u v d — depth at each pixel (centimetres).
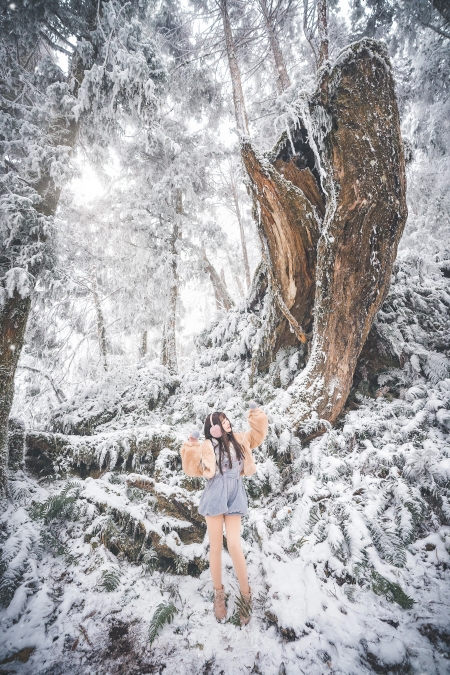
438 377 446
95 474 461
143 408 651
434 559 227
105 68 585
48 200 495
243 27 995
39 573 273
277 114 760
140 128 713
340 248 423
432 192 891
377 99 394
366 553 235
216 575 228
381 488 294
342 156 406
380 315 560
